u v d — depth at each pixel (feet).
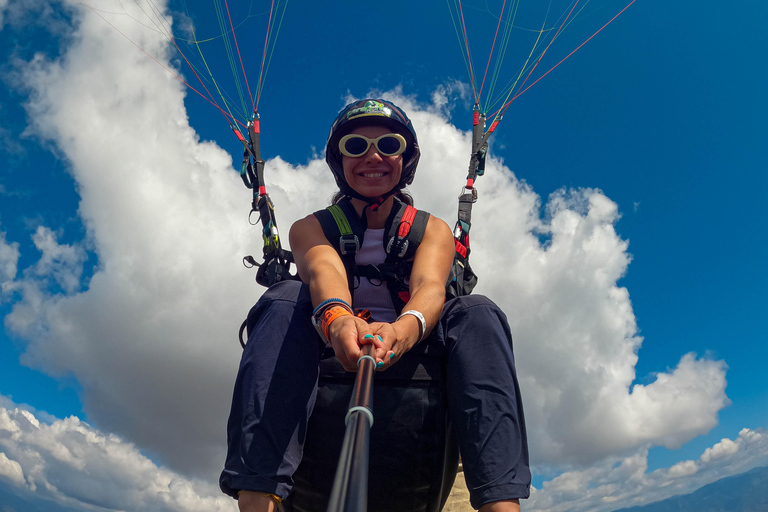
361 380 2.97
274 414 6.09
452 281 8.00
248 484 5.74
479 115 9.69
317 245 7.38
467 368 6.63
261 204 8.86
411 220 7.64
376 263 7.65
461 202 8.96
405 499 6.69
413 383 6.76
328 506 1.74
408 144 8.30
